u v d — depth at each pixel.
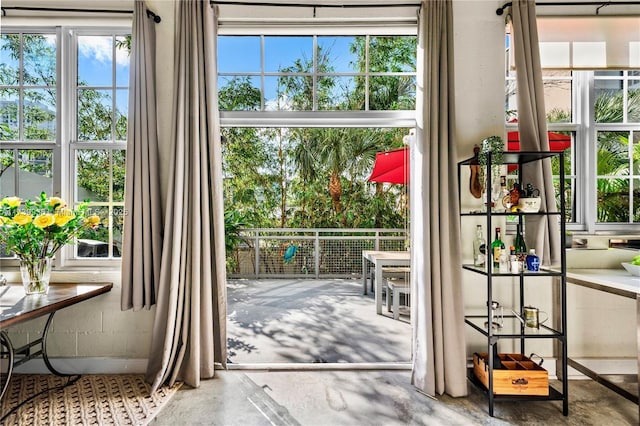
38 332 2.57
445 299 2.25
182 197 2.36
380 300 4.23
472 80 2.54
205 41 2.42
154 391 2.25
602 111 2.74
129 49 2.72
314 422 1.96
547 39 2.53
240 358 2.94
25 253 2.12
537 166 2.30
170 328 2.30
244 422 1.96
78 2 2.54
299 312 4.31
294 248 6.63
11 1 2.51
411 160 2.70
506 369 2.18
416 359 2.36
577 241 2.62
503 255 2.24
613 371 2.54
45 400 2.18
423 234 2.27
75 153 2.70
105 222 2.71
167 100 2.54
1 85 2.69
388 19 2.54
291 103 4.47
